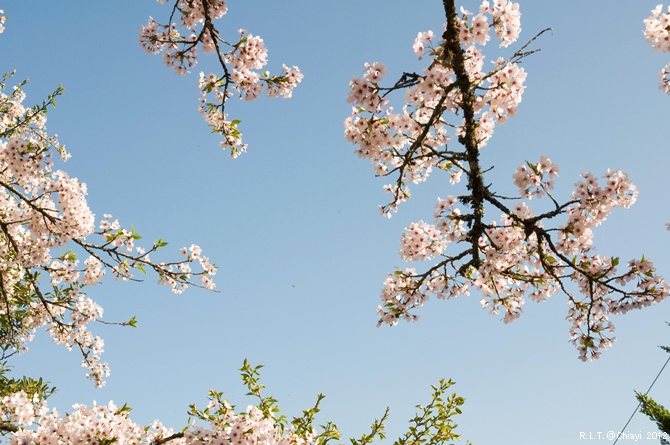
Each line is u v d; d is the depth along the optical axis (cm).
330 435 632
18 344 753
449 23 430
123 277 708
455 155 443
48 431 463
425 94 437
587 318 491
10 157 589
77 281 741
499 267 520
